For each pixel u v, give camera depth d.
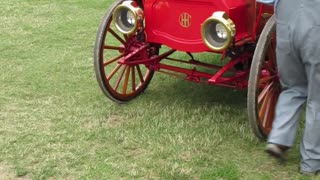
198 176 3.57
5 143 4.00
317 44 3.27
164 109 4.50
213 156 3.82
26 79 5.19
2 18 7.22
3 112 4.51
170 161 3.74
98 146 3.98
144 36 4.31
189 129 4.16
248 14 3.99
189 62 4.57
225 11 3.85
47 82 5.13
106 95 4.52
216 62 5.47
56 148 3.94
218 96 4.78
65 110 4.54
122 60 4.36
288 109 3.52
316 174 3.55
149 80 4.89
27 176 3.61
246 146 3.93
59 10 7.60
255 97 3.71
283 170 3.64
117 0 4.47
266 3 3.62
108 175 3.60
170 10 4.10
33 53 5.92
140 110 4.49
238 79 4.12
